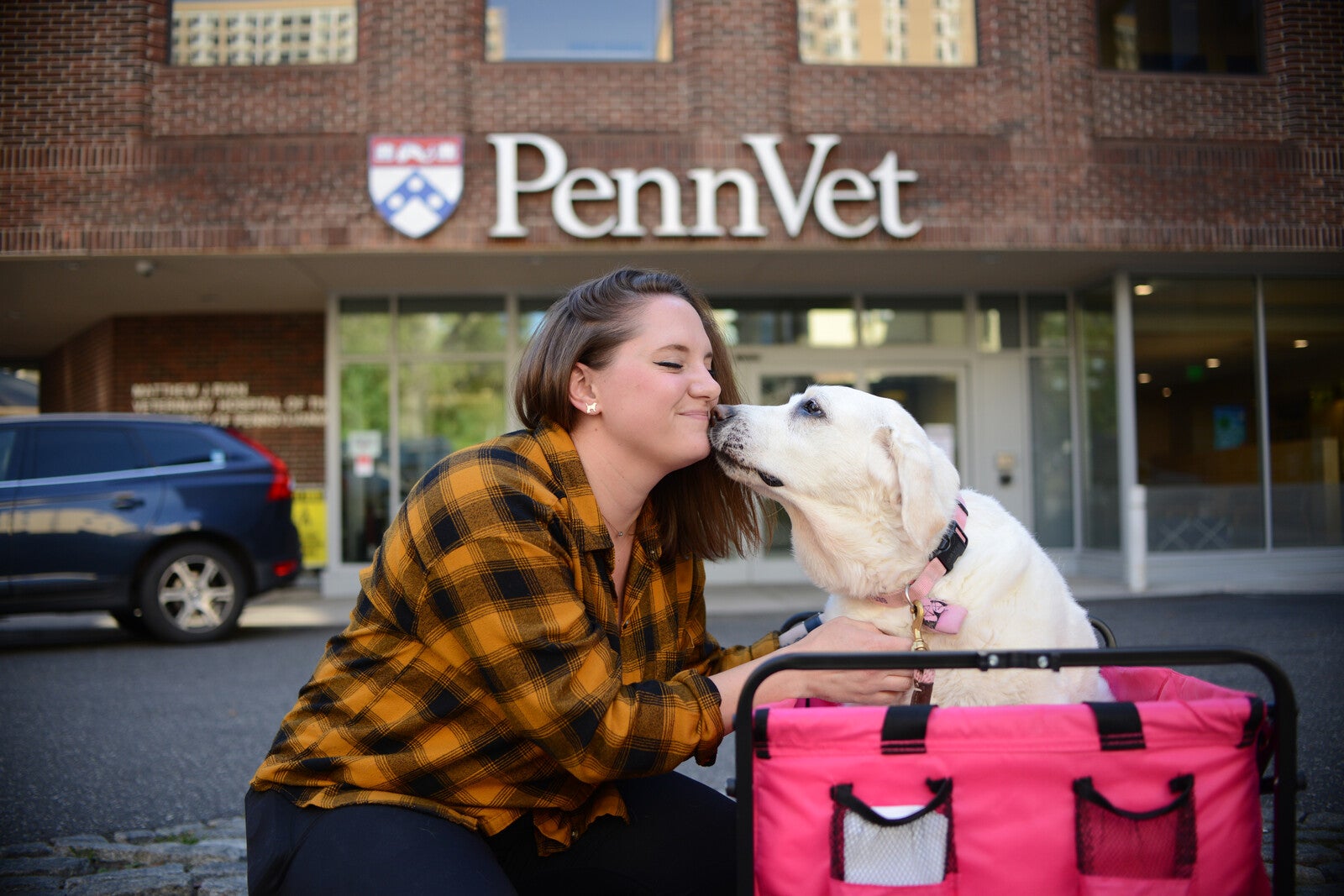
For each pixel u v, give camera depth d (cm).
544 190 841
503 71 868
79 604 657
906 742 130
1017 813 129
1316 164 891
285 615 835
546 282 970
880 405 198
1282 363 973
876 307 1042
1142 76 891
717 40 865
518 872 175
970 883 128
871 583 194
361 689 161
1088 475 1036
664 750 152
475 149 848
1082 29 888
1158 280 962
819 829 130
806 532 204
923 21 901
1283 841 128
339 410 995
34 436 667
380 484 996
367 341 1000
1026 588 189
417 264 890
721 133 859
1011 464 1047
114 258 848
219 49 870
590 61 873
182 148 838
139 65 843
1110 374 984
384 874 145
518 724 150
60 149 835
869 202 864
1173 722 129
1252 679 486
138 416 699
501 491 156
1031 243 870
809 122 878
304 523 1056
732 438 198
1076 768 129
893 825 128
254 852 161
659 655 183
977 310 1051
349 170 843
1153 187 880
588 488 169
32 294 1000
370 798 156
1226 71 913
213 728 442
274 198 838
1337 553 963
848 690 162
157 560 679
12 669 597
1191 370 964
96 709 483
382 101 854
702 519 204
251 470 717
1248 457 966
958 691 185
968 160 872
